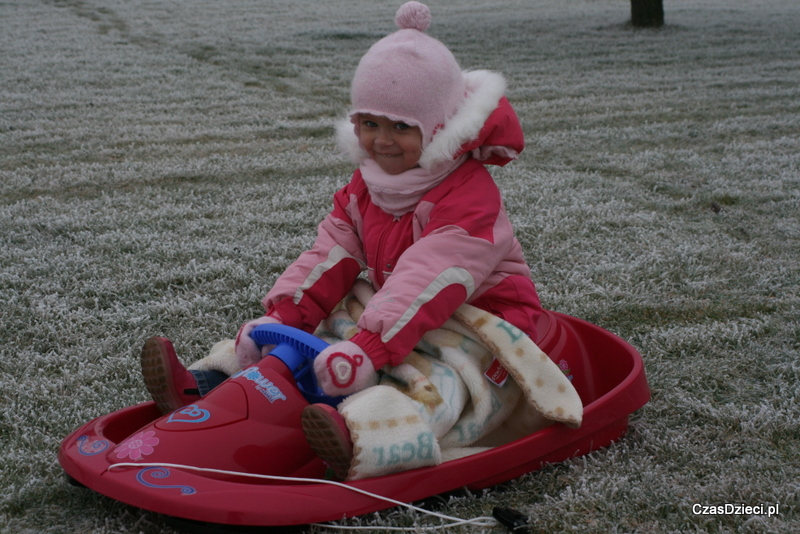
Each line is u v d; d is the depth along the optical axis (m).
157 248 3.39
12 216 3.78
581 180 4.47
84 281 3.04
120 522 1.65
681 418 2.12
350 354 1.73
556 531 1.63
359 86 1.92
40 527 1.65
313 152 5.09
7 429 2.08
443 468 1.68
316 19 12.25
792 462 1.90
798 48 9.28
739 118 5.89
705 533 1.62
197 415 1.67
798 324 2.68
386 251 2.04
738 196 4.12
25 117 5.96
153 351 1.85
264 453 1.68
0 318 2.71
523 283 2.03
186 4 14.09
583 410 1.86
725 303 2.89
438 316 1.83
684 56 8.89
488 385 1.91
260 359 1.95
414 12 1.97
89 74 7.72
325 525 1.61
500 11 13.38
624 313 2.84
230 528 1.56
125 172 4.60
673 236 3.59
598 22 11.82
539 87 7.21
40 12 12.55
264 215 3.88
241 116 6.16
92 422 1.78
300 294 2.07
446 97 1.92
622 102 6.58
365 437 1.60
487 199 1.95
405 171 1.98
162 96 6.85
